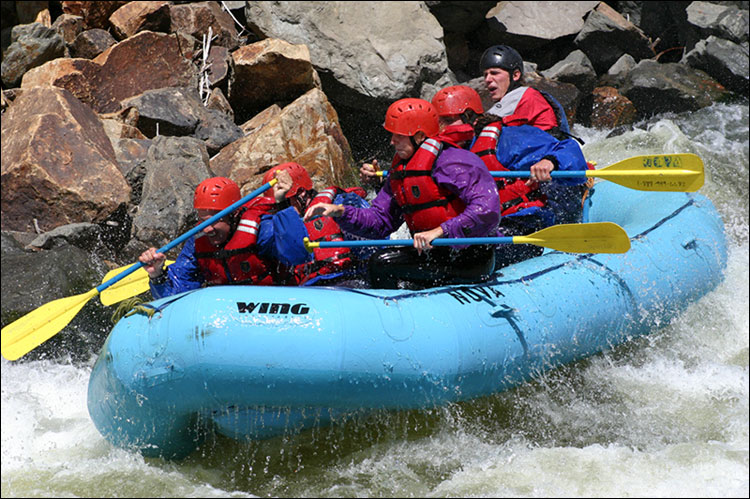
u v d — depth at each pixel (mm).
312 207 10273
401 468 10047
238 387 9094
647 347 13039
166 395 9242
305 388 9164
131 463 9992
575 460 10188
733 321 14086
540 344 10734
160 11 20062
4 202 15234
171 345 9133
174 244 10383
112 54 18672
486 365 10102
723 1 26000
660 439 11000
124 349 9391
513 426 11031
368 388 9391
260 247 10477
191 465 10133
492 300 10578
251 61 19500
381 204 11117
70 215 15203
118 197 15422
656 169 10977
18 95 17641
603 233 10148
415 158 10180
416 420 10375
